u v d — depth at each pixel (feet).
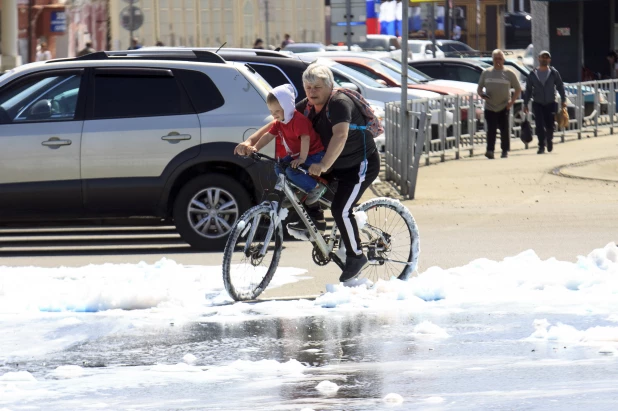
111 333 63.00
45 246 100.83
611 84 212.02
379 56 221.05
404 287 71.67
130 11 215.51
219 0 381.40
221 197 96.78
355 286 73.77
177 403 47.83
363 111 71.56
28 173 95.20
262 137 72.54
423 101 165.89
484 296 71.77
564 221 108.99
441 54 374.84
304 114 72.59
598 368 52.75
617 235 99.35
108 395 49.55
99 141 95.40
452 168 162.30
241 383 51.39
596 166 159.12
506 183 142.31
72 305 69.51
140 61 97.50
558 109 196.03
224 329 63.57
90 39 294.87
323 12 425.69
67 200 95.61
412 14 522.47
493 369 53.06
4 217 95.81
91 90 96.63
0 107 96.07
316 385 50.52
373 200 76.69
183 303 70.59
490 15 629.51
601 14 284.61
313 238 73.10
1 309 69.46
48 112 96.22
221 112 96.84
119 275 80.18
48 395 49.65
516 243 95.55
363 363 55.06
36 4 270.67
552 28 280.72
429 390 49.34
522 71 245.86
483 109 187.62
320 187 71.97
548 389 48.91
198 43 376.07
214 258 91.86
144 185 95.81
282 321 65.46
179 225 96.53
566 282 74.28
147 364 55.93
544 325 62.54
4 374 53.62
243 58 118.42
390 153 147.64
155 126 95.96
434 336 60.85
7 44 241.35
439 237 99.86
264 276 72.54
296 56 135.13
